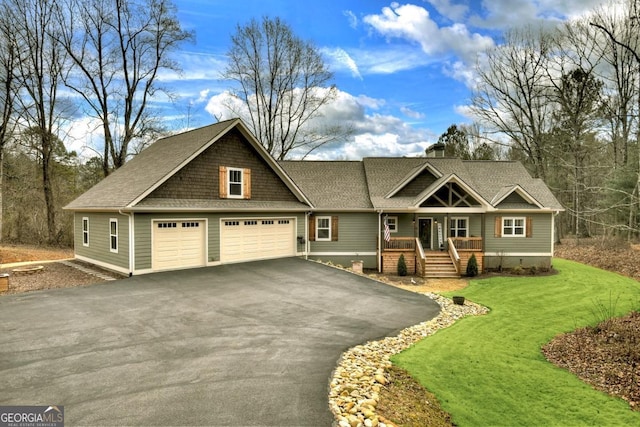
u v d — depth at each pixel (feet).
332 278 46.78
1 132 72.84
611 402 20.88
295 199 63.26
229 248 52.26
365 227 65.57
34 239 82.02
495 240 64.80
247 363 20.80
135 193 44.39
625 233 84.02
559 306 41.29
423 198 60.59
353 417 15.55
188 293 36.78
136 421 14.67
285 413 15.57
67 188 98.48
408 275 60.44
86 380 18.21
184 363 20.52
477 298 44.62
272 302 35.04
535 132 101.19
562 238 105.81
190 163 49.37
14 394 16.79
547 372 24.47
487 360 25.59
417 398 19.29
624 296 45.44
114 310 30.53
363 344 25.41
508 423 18.58
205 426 14.44
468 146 153.38
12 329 25.50
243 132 54.85
